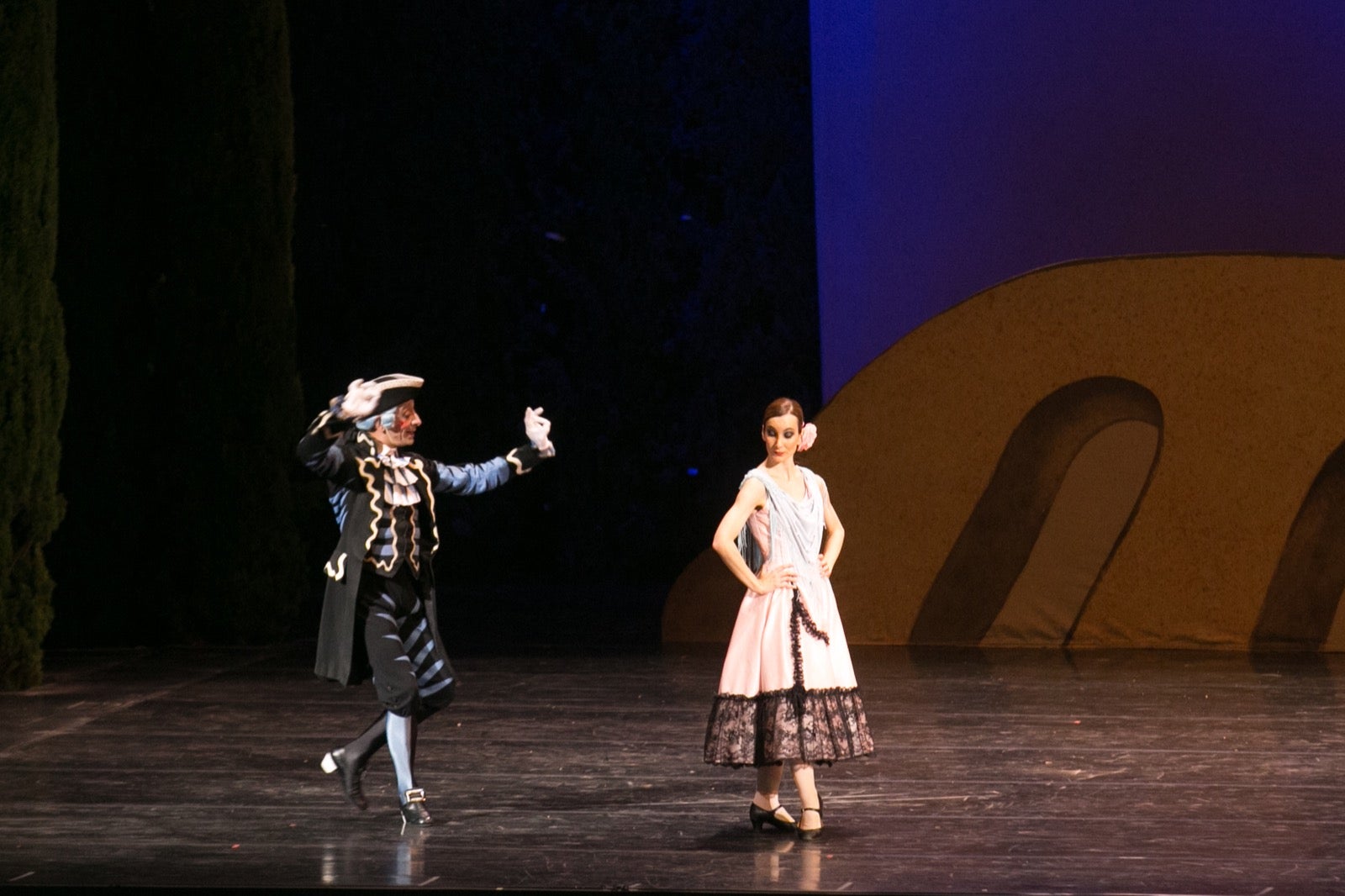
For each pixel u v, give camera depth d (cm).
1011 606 3319
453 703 2530
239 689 2678
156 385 3347
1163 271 3241
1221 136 3403
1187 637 3250
